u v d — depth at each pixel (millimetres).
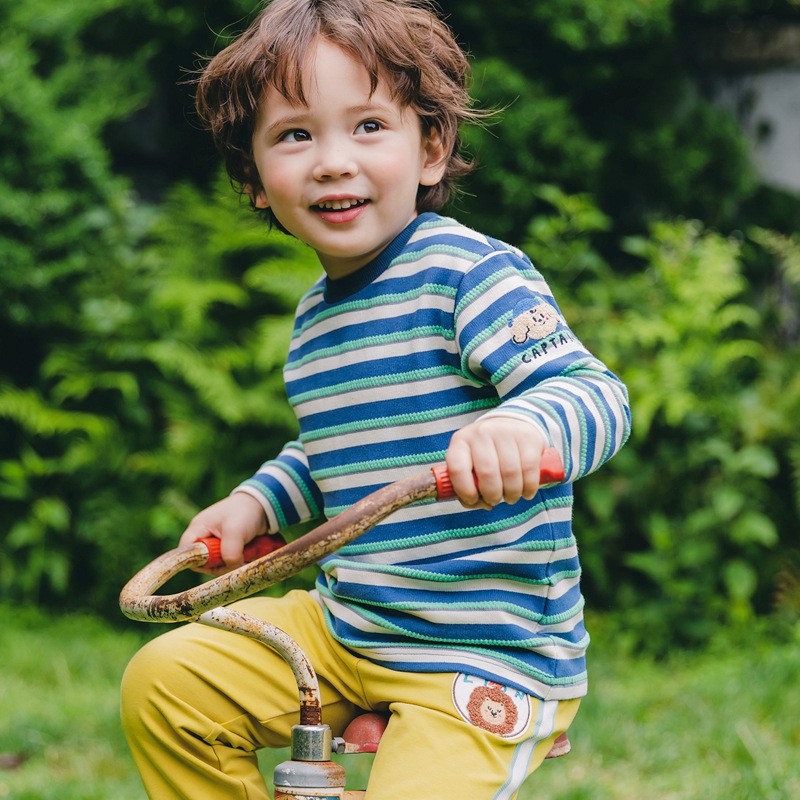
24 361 5117
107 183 4801
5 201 4504
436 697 1506
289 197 1616
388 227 1633
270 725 1624
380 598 1574
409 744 1473
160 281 4898
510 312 1515
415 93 1652
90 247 4797
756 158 5434
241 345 4957
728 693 3561
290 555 1289
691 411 4559
